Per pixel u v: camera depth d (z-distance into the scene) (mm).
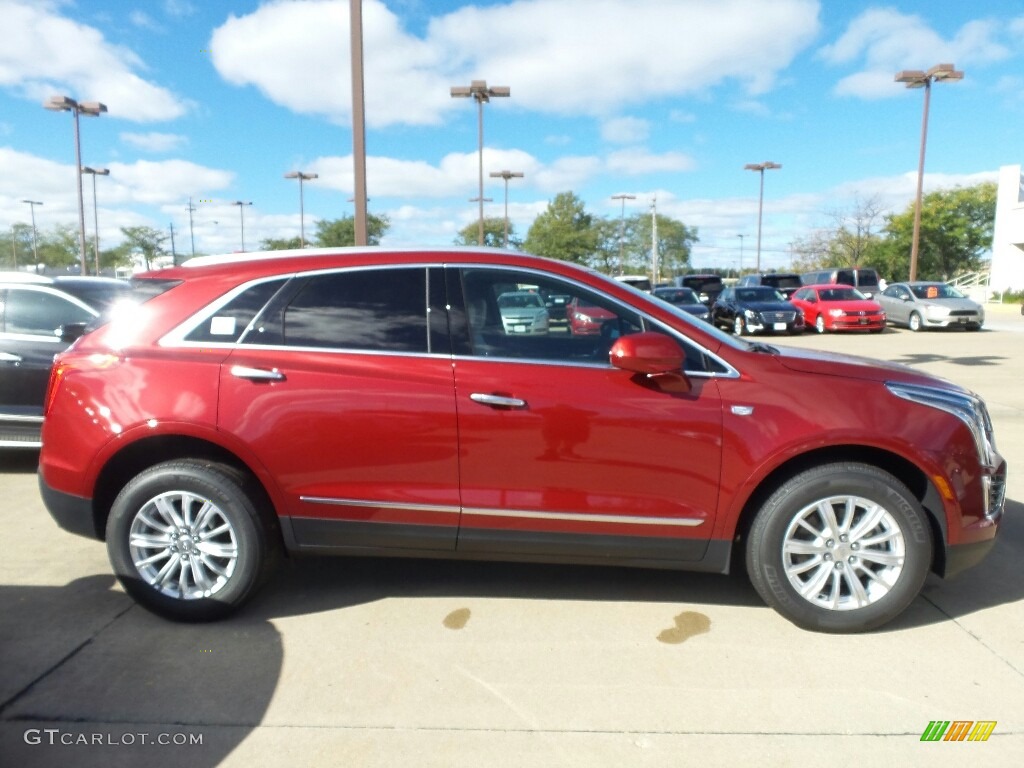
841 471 3373
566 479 3439
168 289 3662
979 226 49312
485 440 3434
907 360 14742
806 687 3020
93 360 3576
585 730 2742
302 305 3576
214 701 2924
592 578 4160
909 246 49469
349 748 2643
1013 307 32375
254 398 3459
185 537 3545
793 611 3457
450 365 3475
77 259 63219
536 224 59531
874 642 3395
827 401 3393
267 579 3771
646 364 3271
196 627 3551
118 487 3729
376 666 3195
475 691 3004
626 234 79562
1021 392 10406
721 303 25562
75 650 3316
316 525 3555
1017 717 2807
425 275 3602
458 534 3533
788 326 22562
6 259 63219
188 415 3455
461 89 32875
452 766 2545
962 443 3412
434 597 3904
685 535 3471
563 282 3576
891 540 3396
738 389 3416
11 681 3057
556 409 3404
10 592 3932
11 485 6008
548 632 3510
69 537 4781
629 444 3406
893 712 2844
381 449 3465
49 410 3643
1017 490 5688
